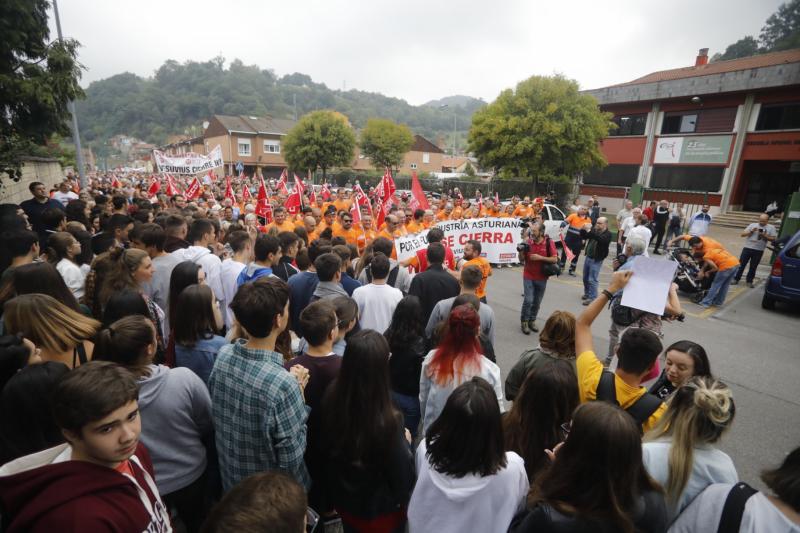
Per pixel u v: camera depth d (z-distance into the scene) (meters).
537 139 23.00
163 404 2.31
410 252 6.68
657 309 3.06
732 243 19.19
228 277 4.57
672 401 2.12
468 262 6.05
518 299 9.90
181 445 2.39
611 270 13.40
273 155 54.78
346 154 39.19
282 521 1.29
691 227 14.53
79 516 1.38
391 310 4.26
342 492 2.33
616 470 1.58
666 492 2.01
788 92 23.20
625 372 2.65
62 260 4.42
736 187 25.45
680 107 27.08
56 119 7.89
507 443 2.48
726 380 6.07
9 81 6.69
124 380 1.54
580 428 1.65
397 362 3.44
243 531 1.23
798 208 13.24
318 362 2.61
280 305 2.27
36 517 1.37
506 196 27.22
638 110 28.88
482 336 3.56
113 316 2.86
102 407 1.44
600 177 31.19
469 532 1.94
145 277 3.74
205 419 2.49
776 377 6.19
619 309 5.26
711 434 1.96
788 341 7.65
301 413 2.28
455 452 1.88
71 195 12.23
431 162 60.97
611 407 1.68
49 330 2.42
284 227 8.73
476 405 1.85
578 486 1.62
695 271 10.07
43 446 1.92
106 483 1.49
